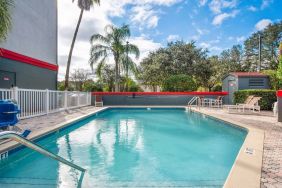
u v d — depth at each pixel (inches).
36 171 174.2
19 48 455.2
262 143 209.8
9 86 418.0
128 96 807.1
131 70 898.1
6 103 231.8
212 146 258.7
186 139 294.8
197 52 1162.6
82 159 207.5
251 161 157.2
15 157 197.3
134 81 1064.2
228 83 781.3
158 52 1188.5
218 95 794.8
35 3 518.0
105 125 410.0
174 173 172.4
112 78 1010.7
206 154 226.4
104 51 869.2
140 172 174.7
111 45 879.7
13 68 429.1
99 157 213.9
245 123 341.1
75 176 164.7
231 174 133.9
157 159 209.2
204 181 156.3
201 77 1170.6
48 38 590.6
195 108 645.3
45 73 564.4
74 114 453.7
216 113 500.7
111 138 299.3
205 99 725.3
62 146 255.0
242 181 123.9
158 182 154.6
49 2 593.9
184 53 1136.8
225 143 273.0
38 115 405.7
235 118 404.5
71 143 269.6
